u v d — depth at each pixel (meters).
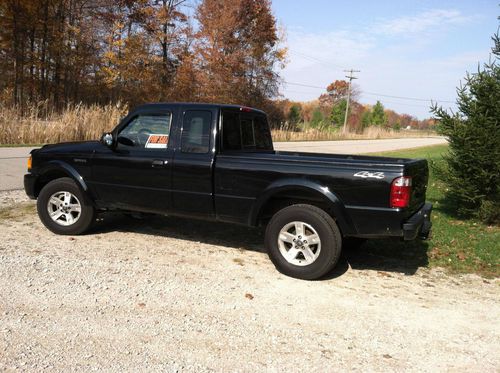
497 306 4.65
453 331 4.03
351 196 4.91
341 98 106.88
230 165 5.44
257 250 6.17
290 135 35.72
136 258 5.49
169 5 39.25
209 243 6.37
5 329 3.55
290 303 4.44
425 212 5.41
